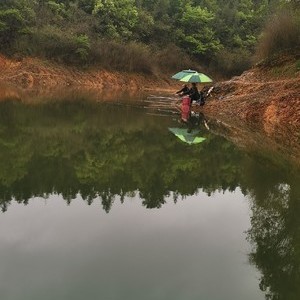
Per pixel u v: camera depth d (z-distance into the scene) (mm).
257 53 19750
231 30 40156
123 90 27922
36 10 30156
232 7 44062
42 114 14016
